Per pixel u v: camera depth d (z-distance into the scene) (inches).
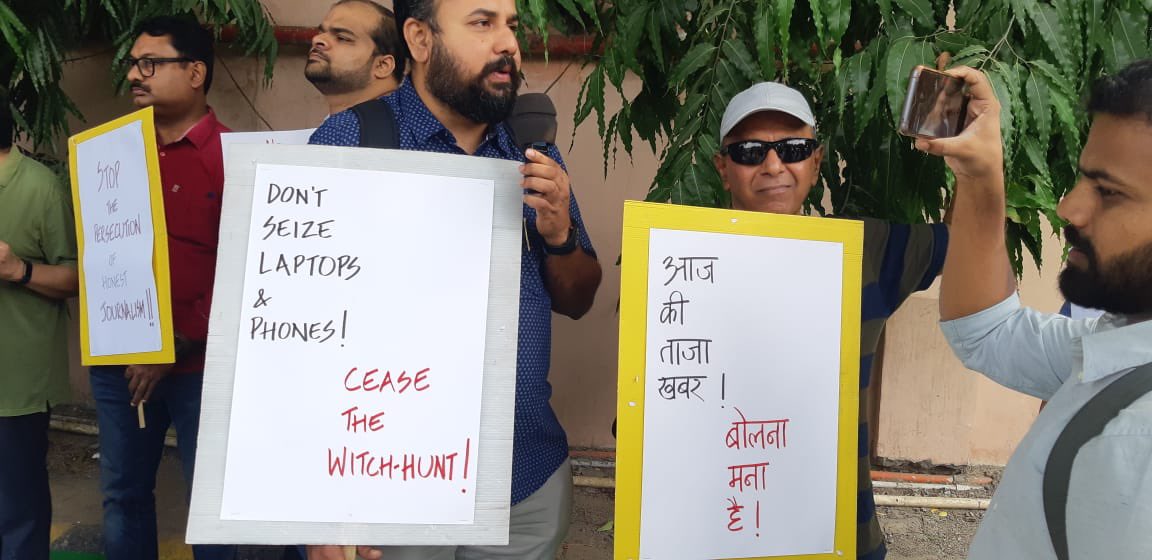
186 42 86.6
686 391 45.6
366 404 44.7
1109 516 28.4
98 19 123.9
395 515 44.5
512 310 46.4
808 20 64.4
